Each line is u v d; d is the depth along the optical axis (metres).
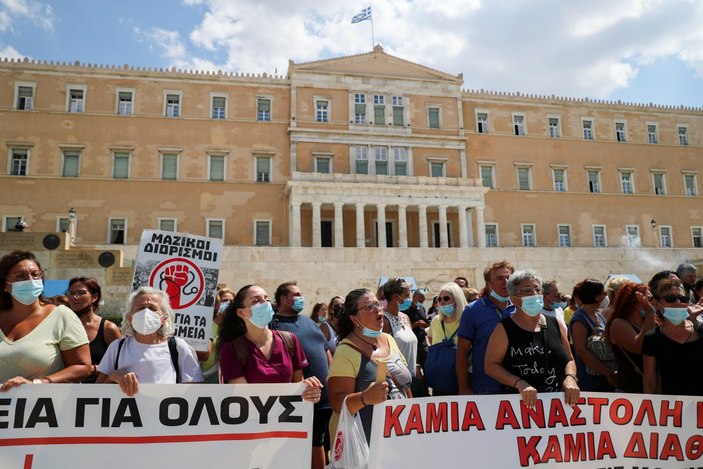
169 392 5.18
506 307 6.96
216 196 46.38
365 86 50.38
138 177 45.25
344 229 47.72
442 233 45.25
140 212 44.75
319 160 48.44
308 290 33.66
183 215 45.50
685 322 6.27
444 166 50.69
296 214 43.03
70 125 44.81
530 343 5.93
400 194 44.94
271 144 48.25
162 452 5.07
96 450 4.96
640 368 6.80
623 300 7.05
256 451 5.24
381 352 6.00
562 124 55.28
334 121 49.22
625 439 5.83
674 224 55.66
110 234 44.00
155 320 5.51
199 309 8.41
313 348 7.28
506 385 5.98
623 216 54.56
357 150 49.09
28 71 44.81
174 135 46.62
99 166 44.78
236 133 47.75
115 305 28.27
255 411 5.32
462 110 52.91
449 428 5.39
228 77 48.41
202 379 5.85
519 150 53.50
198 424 5.19
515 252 36.97
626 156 56.09
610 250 38.62
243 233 46.25
